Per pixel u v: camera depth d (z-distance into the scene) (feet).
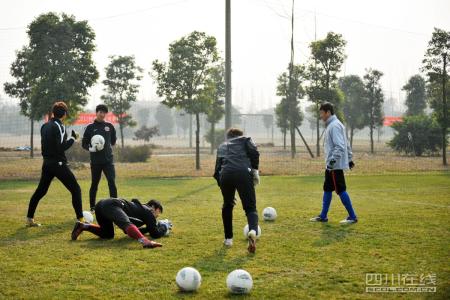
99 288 15.55
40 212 31.99
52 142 26.53
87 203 36.65
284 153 134.62
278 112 150.61
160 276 16.93
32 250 20.99
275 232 24.86
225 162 21.84
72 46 87.86
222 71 125.39
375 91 146.82
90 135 31.63
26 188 47.60
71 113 90.07
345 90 159.63
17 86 107.45
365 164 84.38
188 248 21.40
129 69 120.57
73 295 14.82
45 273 17.28
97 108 31.76
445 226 26.05
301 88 118.42
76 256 19.88
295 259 19.22
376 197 39.45
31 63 88.43
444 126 84.48
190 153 136.46
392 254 19.81
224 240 22.93
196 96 73.10
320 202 36.94
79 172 68.33
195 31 73.56
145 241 21.67
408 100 185.06
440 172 67.36
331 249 20.86
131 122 123.03
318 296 14.69
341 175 27.43
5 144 217.56
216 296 14.76
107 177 31.83
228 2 61.36
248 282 15.01
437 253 19.92
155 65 73.61
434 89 89.45
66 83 86.38
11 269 17.78
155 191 44.68
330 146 27.68
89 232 25.41
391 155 124.47
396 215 29.91
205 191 44.75
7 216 30.32
